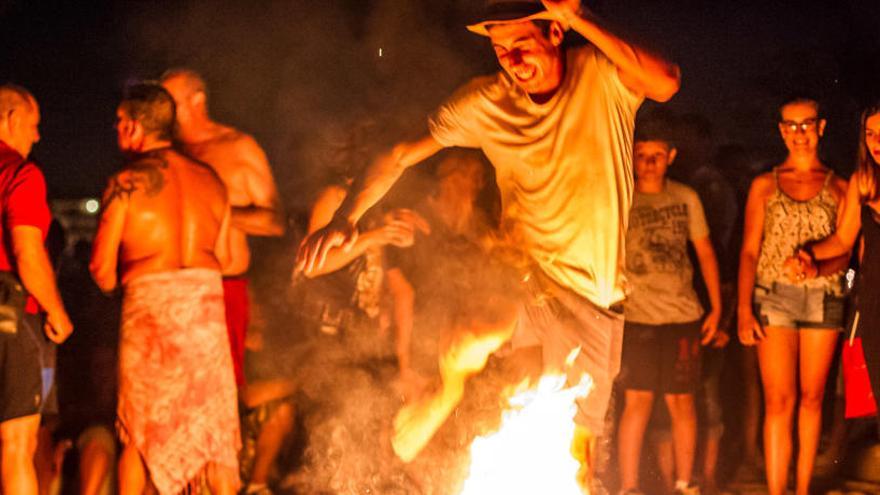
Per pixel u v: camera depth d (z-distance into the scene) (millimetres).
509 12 4562
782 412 6176
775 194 6121
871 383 5324
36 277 5070
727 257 7137
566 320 4789
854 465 7016
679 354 6371
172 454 5168
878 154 5223
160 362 5168
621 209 4727
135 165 5227
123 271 5230
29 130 5262
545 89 4695
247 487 6367
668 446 6723
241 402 6352
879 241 5266
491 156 4895
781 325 6113
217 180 5504
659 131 6328
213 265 5367
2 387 5051
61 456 6195
